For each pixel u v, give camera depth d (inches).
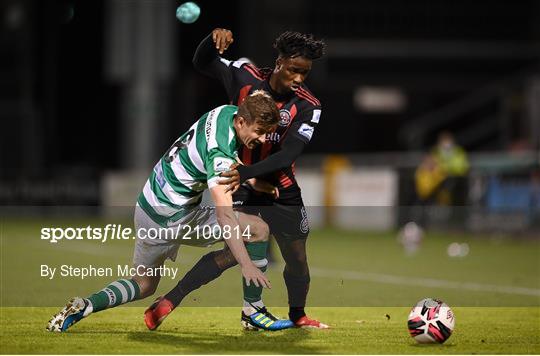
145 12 2544.3
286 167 738.8
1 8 3070.9
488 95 3132.4
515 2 3221.0
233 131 687.7
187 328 787.4
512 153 2488.9
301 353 676.1
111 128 3538.4
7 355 653.3
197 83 3144.7
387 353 685.3
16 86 3075.8
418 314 727.7
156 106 2583.7
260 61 2977.4
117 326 792.3
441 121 3159.5
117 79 2731.3
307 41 746.2
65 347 684.1
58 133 3469.5
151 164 2583.7
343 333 776.9
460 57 3223.4
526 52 3223.4
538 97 2591.0
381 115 3248.0
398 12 3176.7
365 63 3181.6
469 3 3208.7
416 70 3218.5
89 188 2556.6
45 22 3125.0
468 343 736.3
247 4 2982.3
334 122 3193.9
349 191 2352.4
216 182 674.8
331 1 3125.0
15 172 2610.7
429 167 2188.7
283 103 765.9
